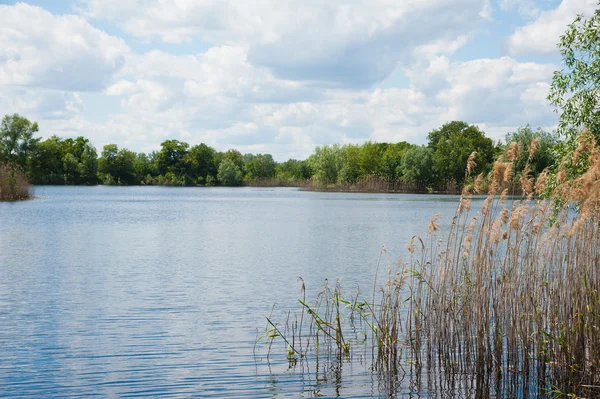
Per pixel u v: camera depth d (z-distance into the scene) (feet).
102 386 35.47
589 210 34.71
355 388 35.24
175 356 41.24
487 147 387.75
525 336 35.91
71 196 326.03
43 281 71.51
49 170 499.10
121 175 563.89
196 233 134.92
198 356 41.24
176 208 230.89
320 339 45.91
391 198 305.73
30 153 429.79
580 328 33.96
